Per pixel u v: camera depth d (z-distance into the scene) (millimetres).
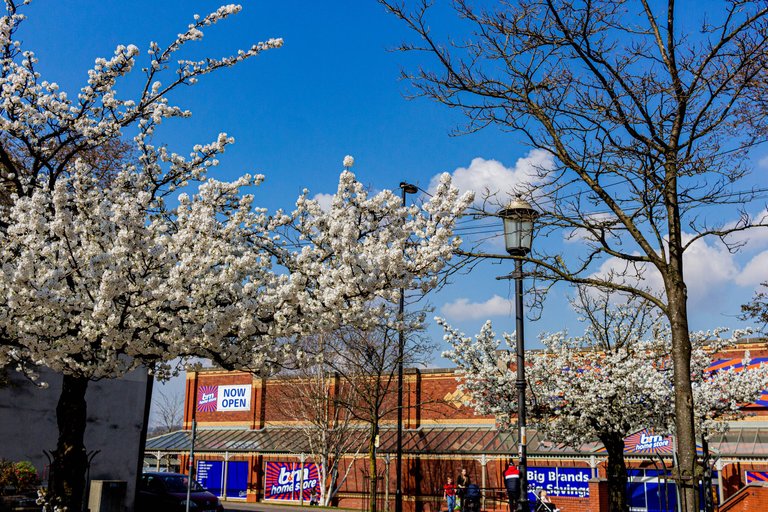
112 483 17312
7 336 10625
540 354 24625
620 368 21172
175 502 23938
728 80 10352
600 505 24656
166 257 10531
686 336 9984
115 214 9992
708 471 10883
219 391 49219
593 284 11031
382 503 39188
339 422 41125
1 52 12344
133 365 11750
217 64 13055
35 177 12258
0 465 15008
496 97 11445
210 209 11750
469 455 37469
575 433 21641
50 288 9812
